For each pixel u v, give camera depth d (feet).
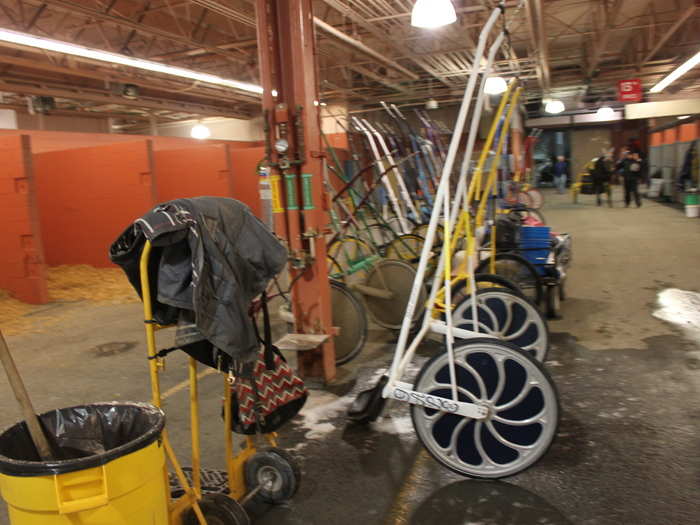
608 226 39.73
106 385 14.44
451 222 9.78
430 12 16.44
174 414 12.30
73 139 38.11
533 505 8.32
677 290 20.99
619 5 31.78
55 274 29.48
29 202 23.85
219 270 6.34
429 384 8.95
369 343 16.76
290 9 12.17
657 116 61.41
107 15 27.45
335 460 9.95
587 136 89.76
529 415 8.59
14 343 18.76
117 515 5.43
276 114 12.59
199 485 7.27
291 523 8.20
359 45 32.17
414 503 8.55
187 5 30.09
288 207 12.85
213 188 36.19
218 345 6.18
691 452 9.62
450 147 8.94
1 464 5.27
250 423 7.92
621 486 8.71
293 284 13.20
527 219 20.43
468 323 12.44
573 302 20.06
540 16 28.09
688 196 42.70
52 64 35.24
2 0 28.68
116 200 30.17
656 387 12.38
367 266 17.07
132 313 22.49
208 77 35.94
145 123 67.00
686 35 43.96
